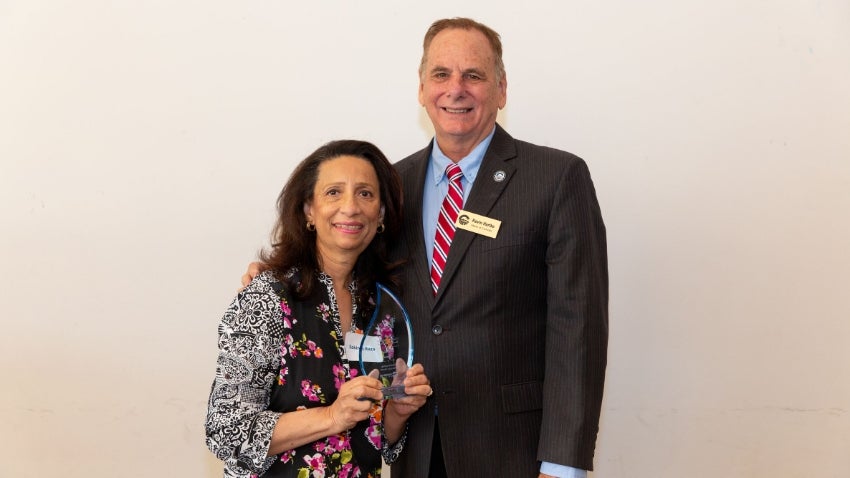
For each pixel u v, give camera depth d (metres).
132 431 2.89
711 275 2.79
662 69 2.76
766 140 2.75
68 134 2.83
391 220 1.96
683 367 2.82
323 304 1.78
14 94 2.82
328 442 1.72
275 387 1.70
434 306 1.94
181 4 2.80
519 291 1.94
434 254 2.01
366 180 1.82
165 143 2.84
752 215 2.77
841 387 2.77
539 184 1.96
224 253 2.86
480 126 2.03
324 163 1.84
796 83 2.73
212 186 2.85
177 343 2.88
